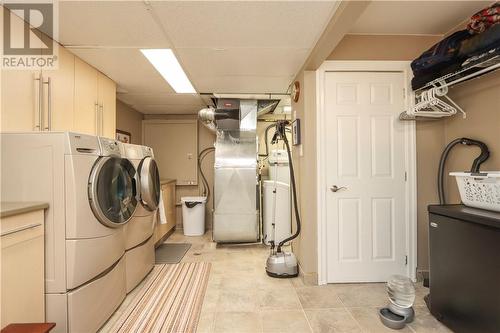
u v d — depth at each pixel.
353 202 2.56
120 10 1.67
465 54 1.84
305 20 1.81
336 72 2.55
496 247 1.47
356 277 2.57
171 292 2.38
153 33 1.97
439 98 2.42
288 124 3.53
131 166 2.30
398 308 1.91
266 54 2.35
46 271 1.58
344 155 2.56
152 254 2.90
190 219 4.44
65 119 2.19
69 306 1.59
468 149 2.26
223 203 3.88
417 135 2.58
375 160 2.56
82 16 1.74
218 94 3.65
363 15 2.18
